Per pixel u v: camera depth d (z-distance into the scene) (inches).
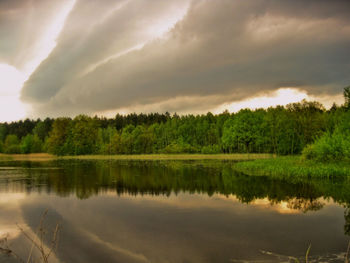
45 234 445.7
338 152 1295.5
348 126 1456.7
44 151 4483.3
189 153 3794.3
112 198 719.1
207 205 627.2
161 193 778.8
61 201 687.7
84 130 3659.0
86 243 402.0
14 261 344.5
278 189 808.9
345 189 800.3
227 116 4197.8
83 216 548.1
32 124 6845.5
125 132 4195.4
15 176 1234.0
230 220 510.3
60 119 3718.0
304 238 417.4
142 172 1365.7
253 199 684.1
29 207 628.4
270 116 2699.3
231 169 1444.4
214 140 4195.4
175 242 404.2
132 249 379.2
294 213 555.2
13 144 4751.5
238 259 345.7
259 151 3193.9
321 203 636.1
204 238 418.6
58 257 356.5
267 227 468.4
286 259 345.4
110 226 482.3
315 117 2239.2
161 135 4387.3
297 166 1234.6
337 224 484.1
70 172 1407.5
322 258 347.6
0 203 669.3
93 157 3218.5
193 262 338.6
